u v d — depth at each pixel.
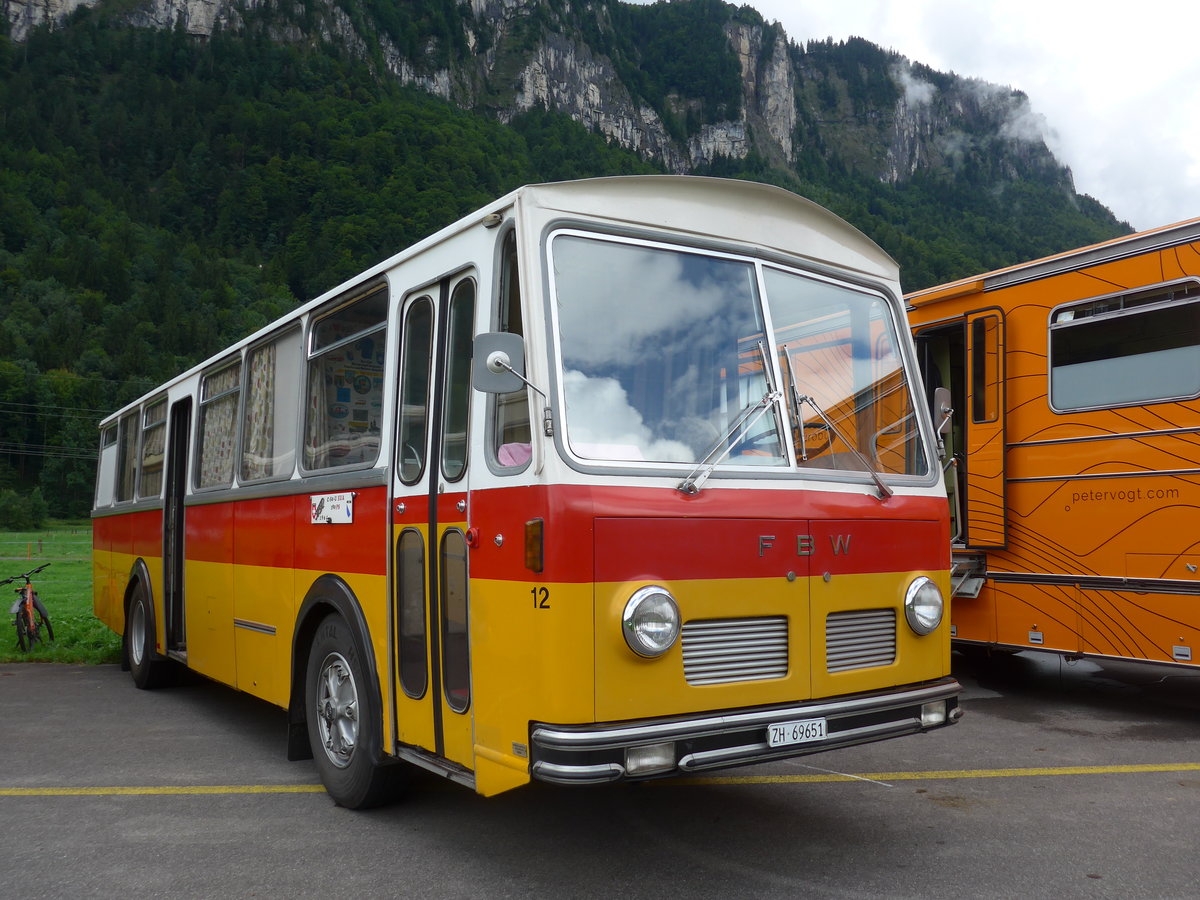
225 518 6.80
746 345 4.20
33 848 4.48
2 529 93.88
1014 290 8.02
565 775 3.36
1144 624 6.96
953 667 9.59
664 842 4.42
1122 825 4.61
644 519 3.65
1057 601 7.57
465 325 4.21
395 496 4.57
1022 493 7.87
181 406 8.34
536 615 3.54
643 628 3.52
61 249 159.00
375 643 4.69
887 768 5.72
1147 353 7.03
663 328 4.00
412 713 4.39
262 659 6.05
